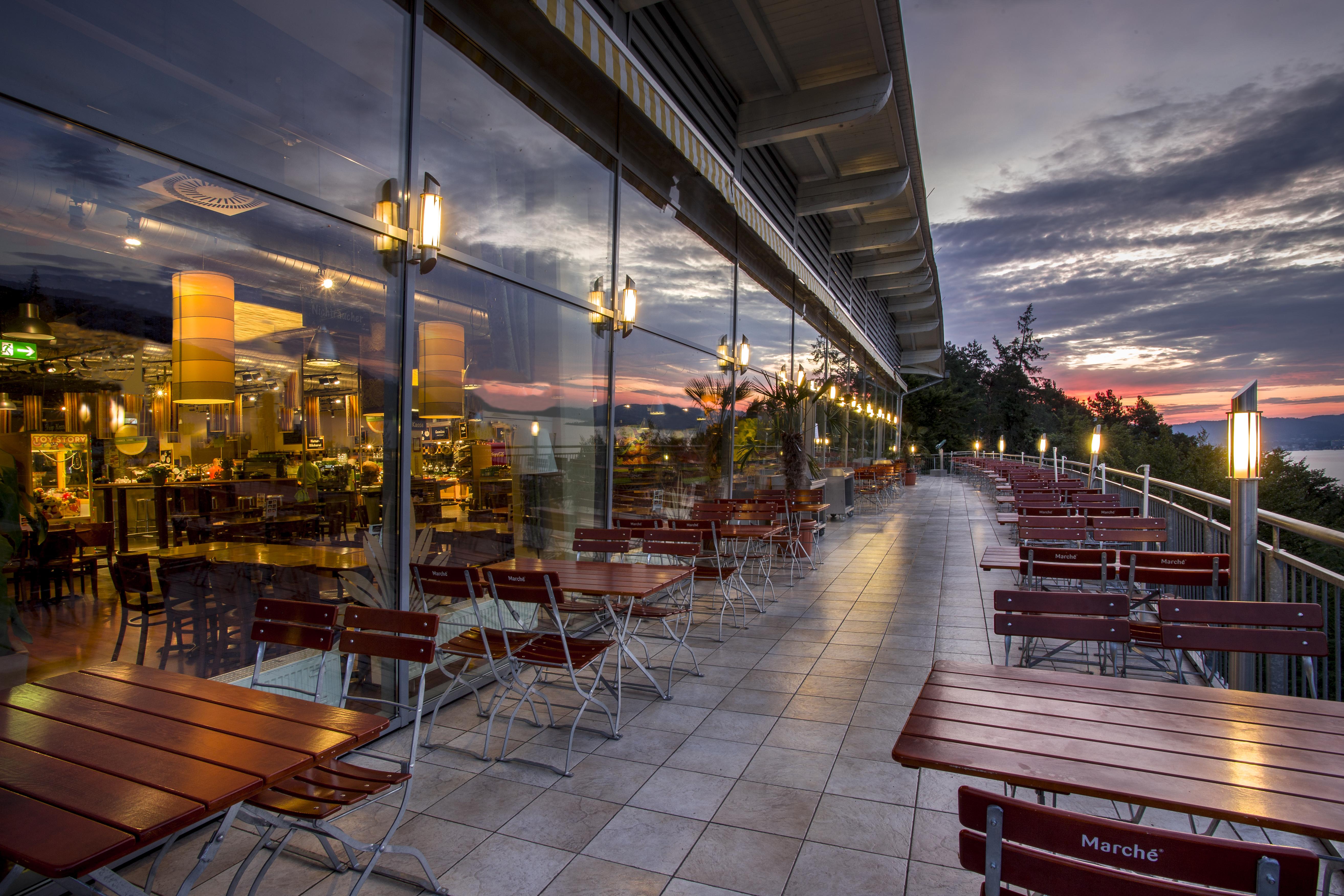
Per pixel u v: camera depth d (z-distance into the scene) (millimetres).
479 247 4293
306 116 3133
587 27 4082
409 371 3643
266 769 1558
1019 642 5145
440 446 3945
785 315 11148
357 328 3383
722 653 4926
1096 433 10367
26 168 2213
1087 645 5035
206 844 2344
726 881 2299
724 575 5379
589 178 5523
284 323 3039
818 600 6578
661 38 6484
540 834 2598
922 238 14750
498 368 4484
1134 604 4281
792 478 10242
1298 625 2570
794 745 3387
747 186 9023
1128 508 6801
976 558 8938
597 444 5789
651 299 6691
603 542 5047
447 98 4000
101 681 2145
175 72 2627
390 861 2422
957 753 1777
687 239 7484
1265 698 2152
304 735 1754
